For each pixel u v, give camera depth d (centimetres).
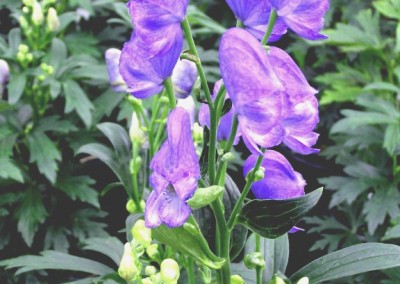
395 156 66
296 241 73
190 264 38
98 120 70
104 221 75
